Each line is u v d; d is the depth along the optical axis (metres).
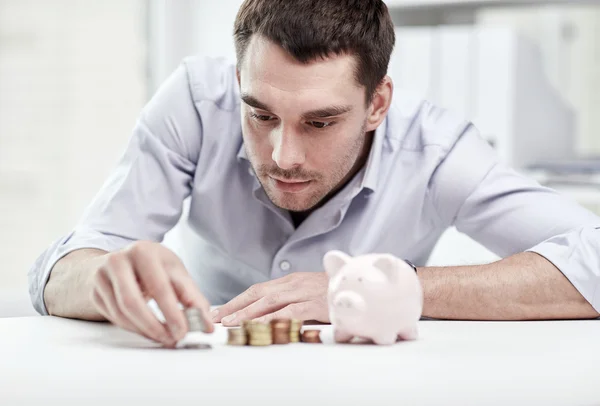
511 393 0.62
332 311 0.85
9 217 3.20
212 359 0.75
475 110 2.65
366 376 0.67
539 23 2.89
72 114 3.21
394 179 1.42
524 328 1.01
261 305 1.04
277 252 1.42
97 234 1.25
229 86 1.43
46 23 3.18
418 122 1.45
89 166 3.25
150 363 0.72
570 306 1.12
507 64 2.61
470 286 1.11
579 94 2.87
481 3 2.90
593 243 1.16
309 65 1.05
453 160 1.40
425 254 1.53
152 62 3.35
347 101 1.10
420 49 2.70
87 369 0.69
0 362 0.73
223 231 1.45
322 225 1.37
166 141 1.39
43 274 1.20
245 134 1.16
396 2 2.88
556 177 2.64
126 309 0.80
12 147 3.20
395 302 0.83
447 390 0.62
